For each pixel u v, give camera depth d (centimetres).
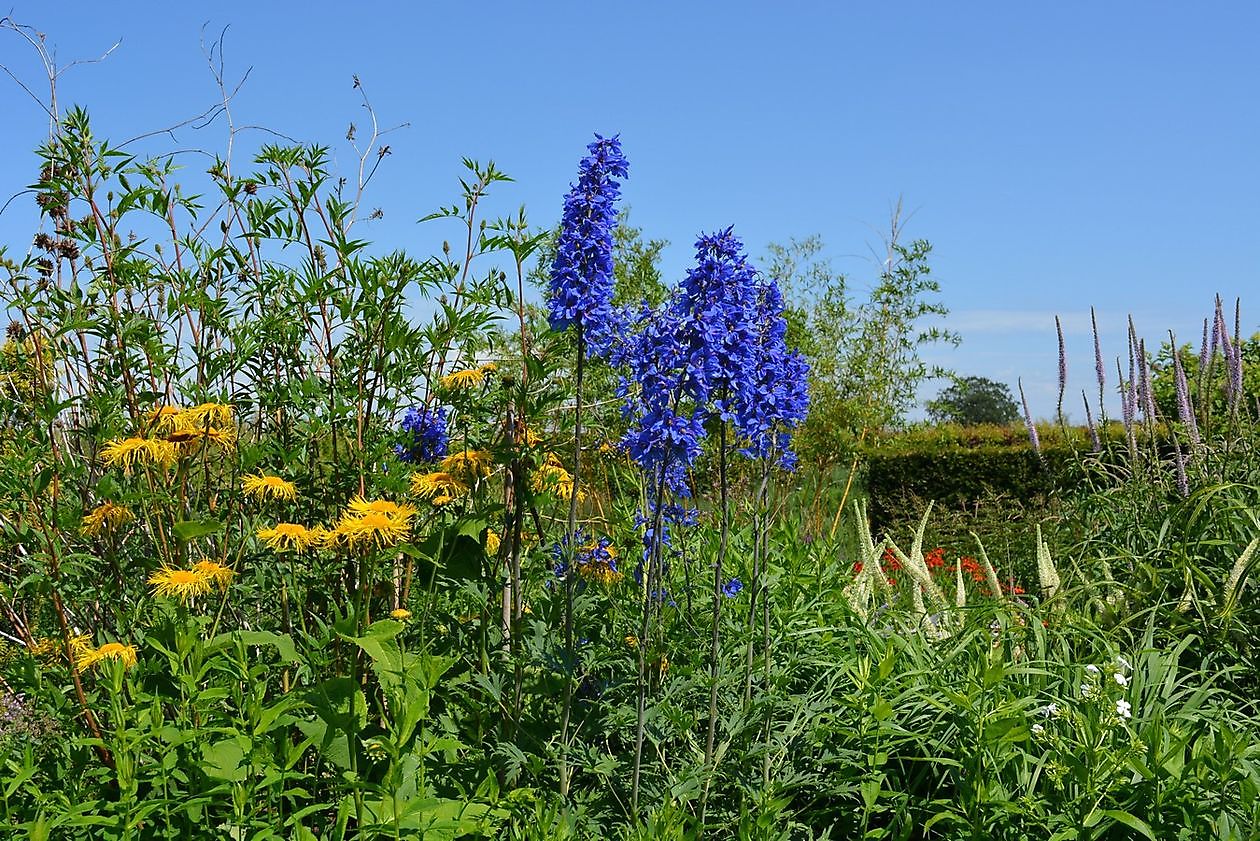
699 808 379
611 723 389
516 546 416
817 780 373
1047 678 439
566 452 459
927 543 1084
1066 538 730
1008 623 493
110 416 400
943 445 1319
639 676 365
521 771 387
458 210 439
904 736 391
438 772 376
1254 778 351
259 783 307
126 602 402
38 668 365
